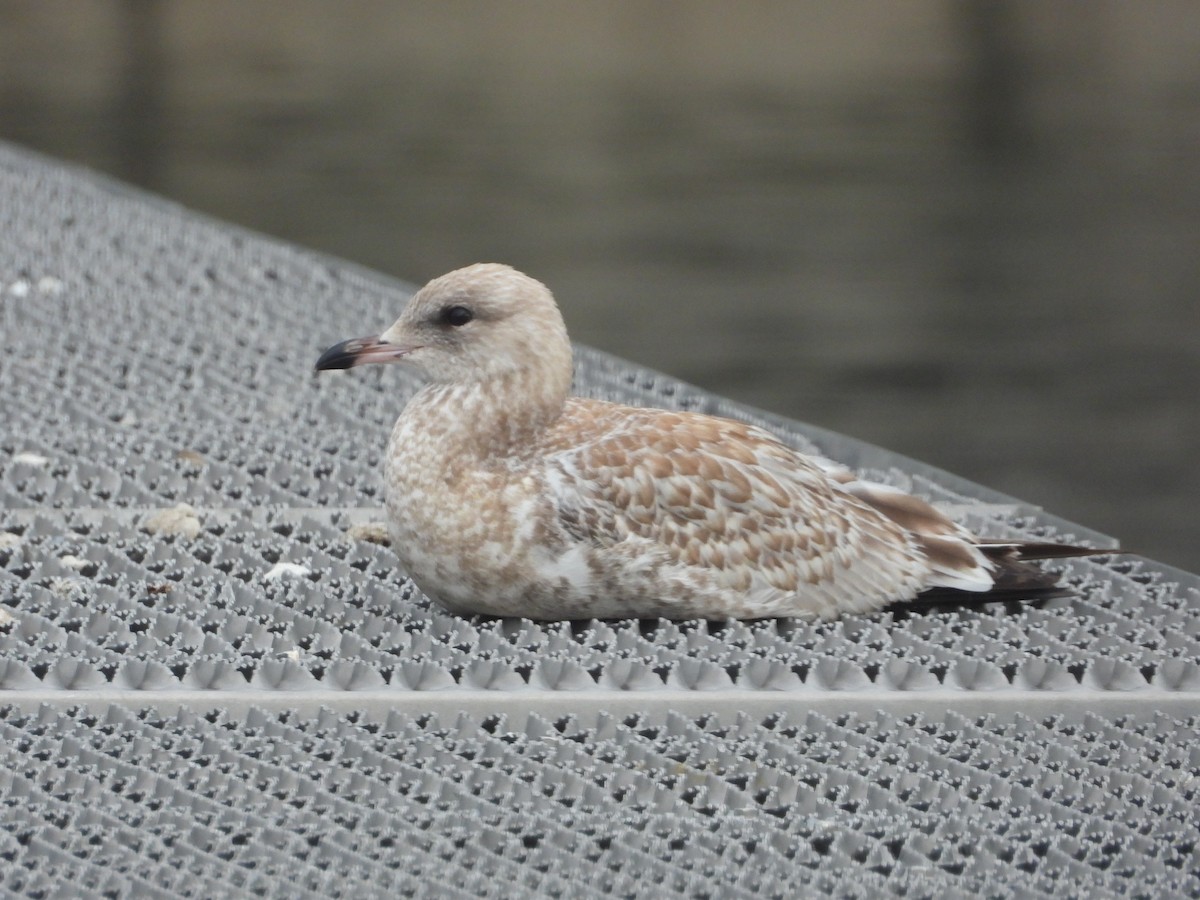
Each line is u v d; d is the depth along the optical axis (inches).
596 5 1432.1
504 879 203.5
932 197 1038.4
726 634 269.6
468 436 278.2
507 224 974.4
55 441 356.2
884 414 776.3
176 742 230.8
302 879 201.6
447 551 275.1
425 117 1152.2
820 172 1072.8
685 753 233.5
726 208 1016.2
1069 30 1381.6
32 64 1245.7
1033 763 233.6
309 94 1197.1
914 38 1354.6
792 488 289.3
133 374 401.1
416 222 959.6
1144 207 1018.1
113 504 327.6
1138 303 895.7
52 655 254.2
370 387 406.0
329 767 224.8
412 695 245.6
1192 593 298.4
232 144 1078.4
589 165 1066.7
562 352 284.8
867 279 925.8
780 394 795.4
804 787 223.8
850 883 203.6
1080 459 741.3
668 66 1286.9
